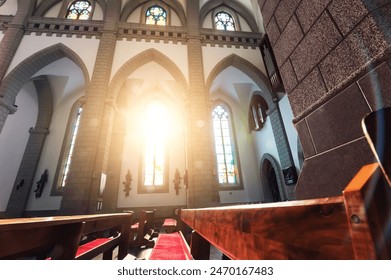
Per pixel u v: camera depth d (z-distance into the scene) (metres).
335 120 1.67
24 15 9.55
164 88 13.37
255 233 0.70
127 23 10.41
